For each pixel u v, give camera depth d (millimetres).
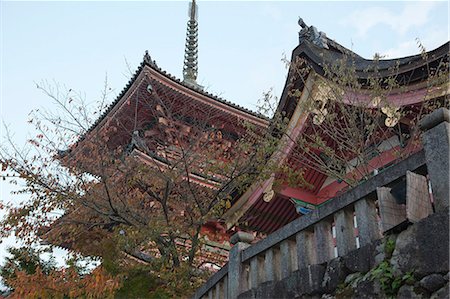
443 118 5000
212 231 17172
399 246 5016
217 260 15195
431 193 5219
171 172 14141
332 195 14258
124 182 14227
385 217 5211
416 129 10766
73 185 13898
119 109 19516
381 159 12273
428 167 5000
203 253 15250
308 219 6441
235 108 19734
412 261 4828
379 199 5285
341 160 12273
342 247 5801
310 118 12922
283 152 13219
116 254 12953
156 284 12211
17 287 11508
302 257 6375
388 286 4961
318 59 12695
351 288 5395
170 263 12742
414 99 11203
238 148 14531
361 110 11234
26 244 13539
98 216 14273
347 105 11914
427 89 10594
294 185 13438
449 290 4410
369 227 5527
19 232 13430
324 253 6066
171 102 19203
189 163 14414
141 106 19375
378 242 5293
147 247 13039
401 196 5250
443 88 10391
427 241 4742
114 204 13875
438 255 4605
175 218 13930
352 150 11391
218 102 19391
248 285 7508
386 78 11562
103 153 14531
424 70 10883
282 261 6734
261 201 14820
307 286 6047
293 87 13094
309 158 13758
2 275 13422
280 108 13500
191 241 13984
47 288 11438
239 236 7992
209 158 14969
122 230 13352
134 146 16578
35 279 11633
